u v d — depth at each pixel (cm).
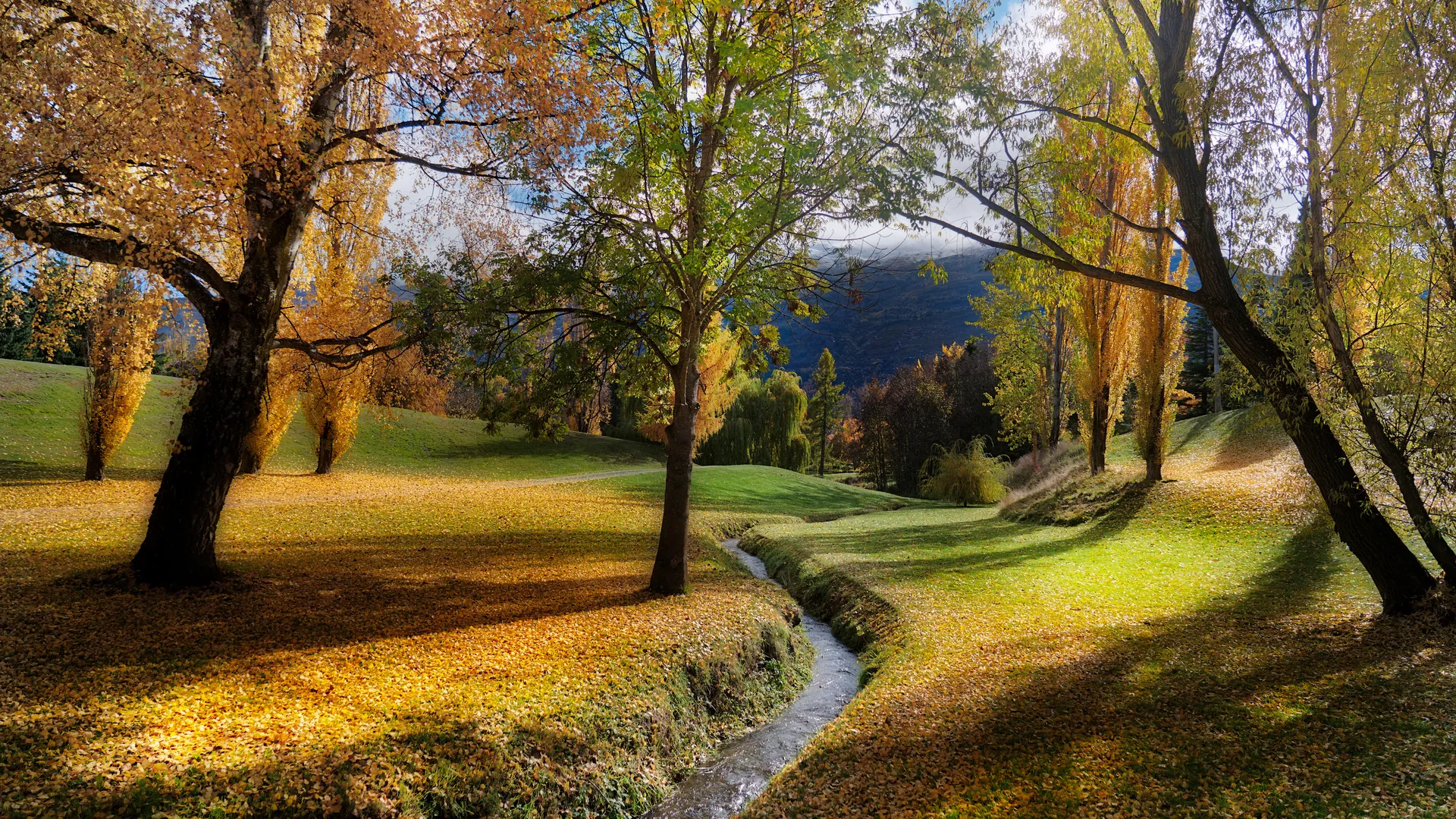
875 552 2052
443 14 909
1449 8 866
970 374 6106
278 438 2953
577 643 984
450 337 1125
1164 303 2227
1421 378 946
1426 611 961
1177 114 1055
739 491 3794
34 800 513
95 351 2453
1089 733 735
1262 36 986
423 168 1182
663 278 1298
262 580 1158
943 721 813
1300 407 1002
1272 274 1034
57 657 771
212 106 810
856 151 1023
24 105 725
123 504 2102
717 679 990
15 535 1445
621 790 729
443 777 632
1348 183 954
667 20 1111
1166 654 965
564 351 1187
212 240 880
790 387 5609
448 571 1425
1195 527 1823
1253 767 627
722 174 1112
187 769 573
